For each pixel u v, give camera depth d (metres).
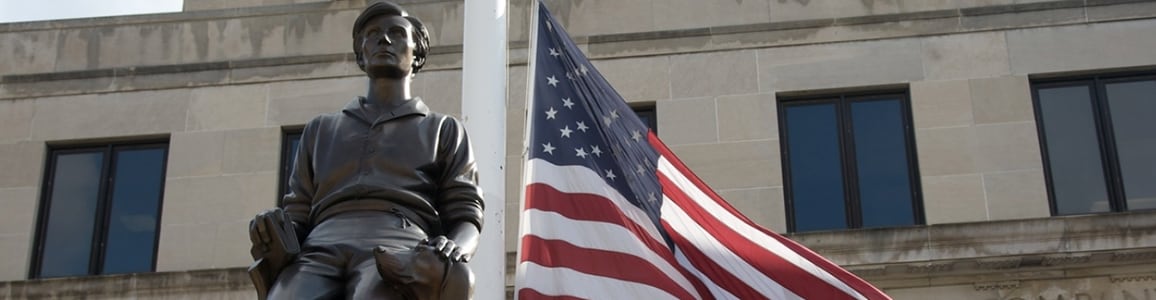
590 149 13.14
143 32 21.52
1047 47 19.72
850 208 19.16
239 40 21.30
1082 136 19.30
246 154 20.38
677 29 20.31
